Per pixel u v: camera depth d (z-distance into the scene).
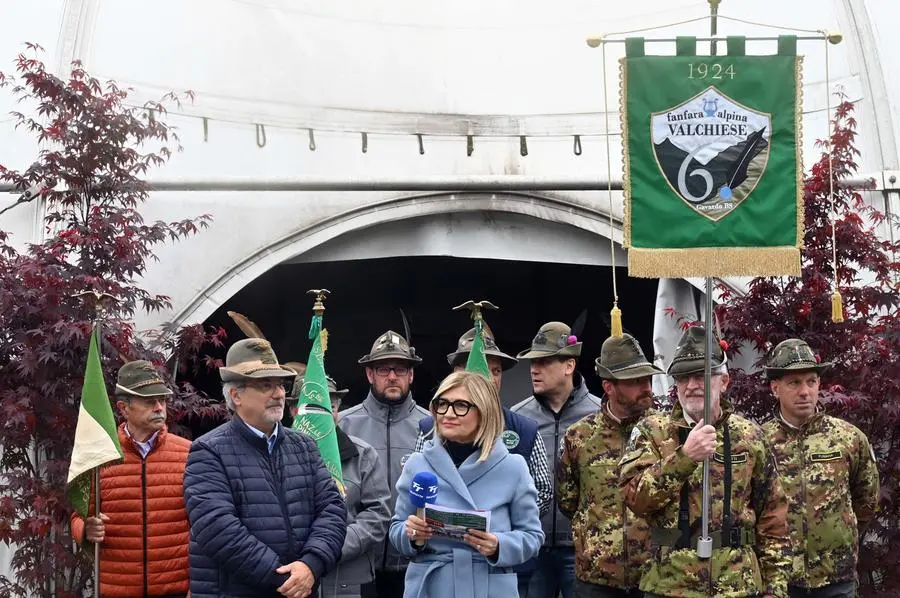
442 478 5.36
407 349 7.71
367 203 10.30
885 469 7.93
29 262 7.97
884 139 9.96
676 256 5.61
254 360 5.54
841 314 6.07
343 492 6.47
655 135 5.67
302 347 12.27
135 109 9.12
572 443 6.64
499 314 12.41
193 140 10.24
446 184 10.15
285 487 5.52
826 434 7.08
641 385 6.53
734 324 8.23
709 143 5.66
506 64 10.91
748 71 5.68
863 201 9.58
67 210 8.64
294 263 10.64
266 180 9.98
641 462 5.41
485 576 5.28
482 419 5.36
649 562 5.43
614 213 10.30
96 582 5.94
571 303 12.41
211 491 5.34
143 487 6.09
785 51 5.70
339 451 6.79
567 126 10.73
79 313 7.96
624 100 5.70
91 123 8.46
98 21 10.09
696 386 5.41
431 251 10.44
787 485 7.00
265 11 10.62
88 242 8.23
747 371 9.44
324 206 10.29
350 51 10.78
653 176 5.66
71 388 7.99
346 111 10.66
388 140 10.70
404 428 7.67
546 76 10.86
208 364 8.96
